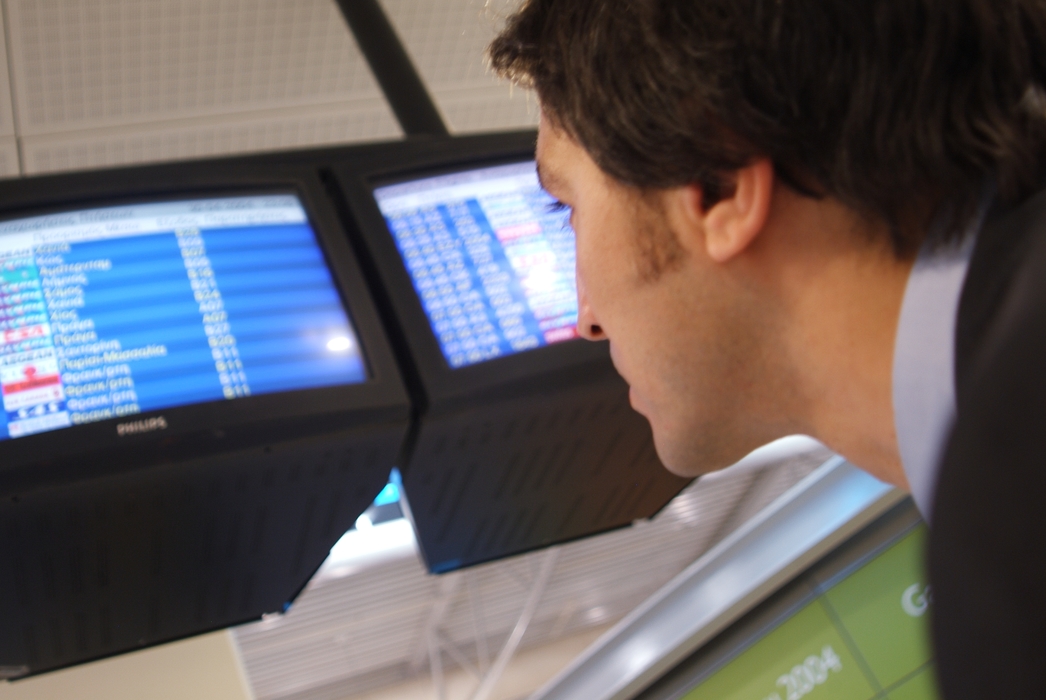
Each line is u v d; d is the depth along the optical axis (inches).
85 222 46.7
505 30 26.5
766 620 82.5
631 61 22.5
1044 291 15.3
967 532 14.2
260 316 46.3
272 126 93.0
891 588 78.4
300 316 47.0
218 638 90.8
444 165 55.0
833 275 21.6
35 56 79.0
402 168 54.0
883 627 77.2
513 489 53.1
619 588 322.0
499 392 47.0
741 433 26.3
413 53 92.8
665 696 83.3
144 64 83.0
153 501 41.8
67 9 76.6
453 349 48.3
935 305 19.5
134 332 43.9
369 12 75.3
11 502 38.9
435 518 53.4
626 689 83.2
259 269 48.0
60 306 43.9
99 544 42.7
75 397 41.6
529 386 47.3
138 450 40.2
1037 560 13.2
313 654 293.3
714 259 22.5
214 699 87.5
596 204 25.1
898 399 20.5
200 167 50.2
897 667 75.3
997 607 13.4
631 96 22.5
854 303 21.4
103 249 46.1
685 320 24.2
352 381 45.3
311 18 84.6
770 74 20.8
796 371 23.5
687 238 23.3
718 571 84.7
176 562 45.7
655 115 22.1
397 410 44.9
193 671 88.4
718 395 25.1
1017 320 15.4
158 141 90.2
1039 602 13.0
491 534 56.1
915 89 20.0
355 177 53.1
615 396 49.1
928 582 15.0
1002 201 19.0
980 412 14.9
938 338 19.3
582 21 23.7
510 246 52.6
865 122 20.2
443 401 46.3
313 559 50.3
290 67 88.2
